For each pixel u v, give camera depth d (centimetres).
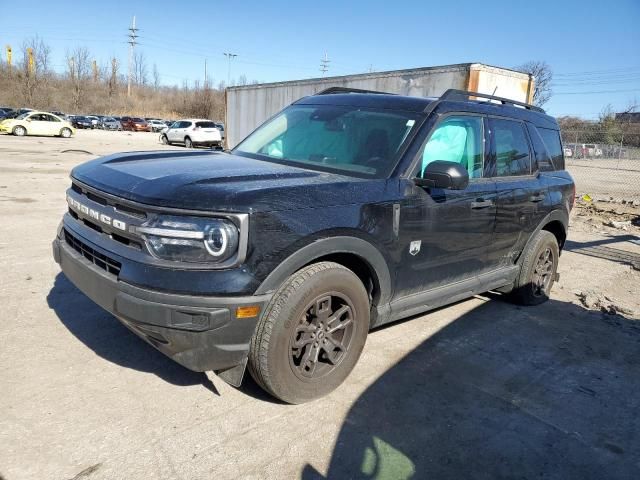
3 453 243
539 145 499
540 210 482
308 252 280
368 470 256
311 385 304
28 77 6831
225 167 325
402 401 322
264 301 268
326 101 430
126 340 367
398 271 341
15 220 721
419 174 351
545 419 318
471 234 396
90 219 300
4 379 306
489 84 960
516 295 511
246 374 339
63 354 341
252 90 1675
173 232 253
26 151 1905
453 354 396
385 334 423
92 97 7781
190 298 252
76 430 265
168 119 7075
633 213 1311
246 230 257
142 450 254
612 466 278
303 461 258
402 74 1068
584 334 462
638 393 362
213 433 273
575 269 705
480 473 262
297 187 286
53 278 484
